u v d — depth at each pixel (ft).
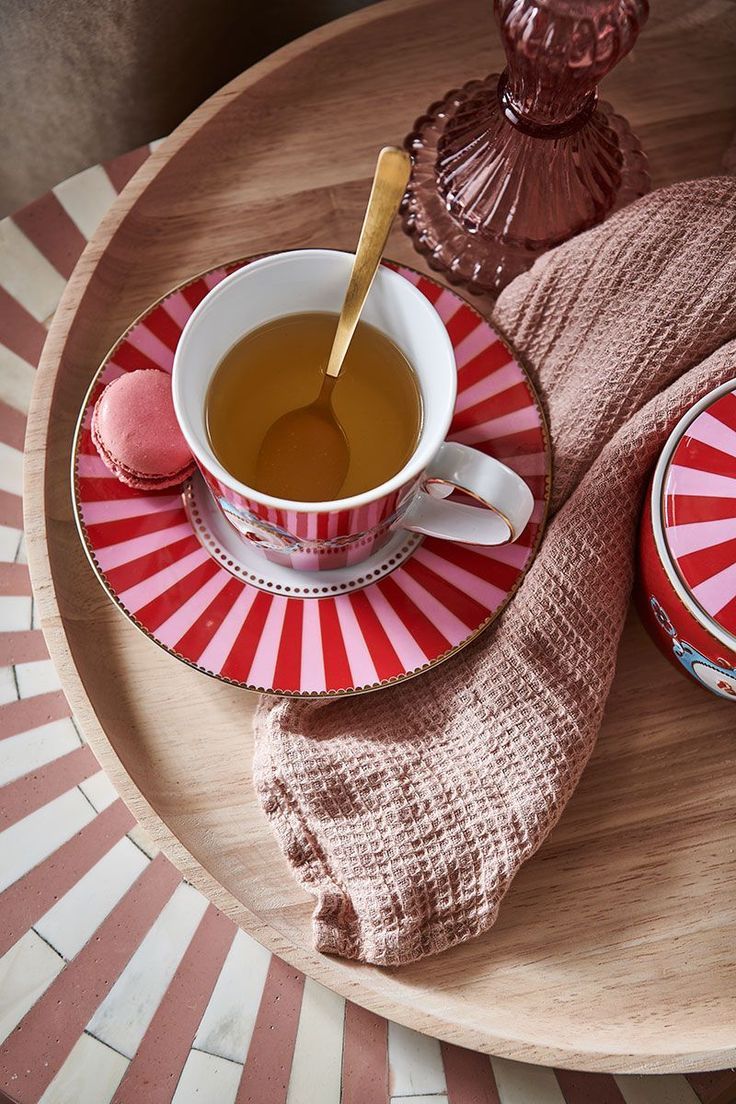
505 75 1.93
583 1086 1.98
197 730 1.83
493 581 1.83
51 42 2.30
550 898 1.79
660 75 2.11
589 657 1.79
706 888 1.79
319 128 2.07
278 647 1.80
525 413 1.88
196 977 2.01
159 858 2.07
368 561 1.85
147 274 2.01
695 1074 2.01
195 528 1.85
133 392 1.81
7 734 2.11
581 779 1.83
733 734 1.85
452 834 1.74
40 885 2.03
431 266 2.04
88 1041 1.96
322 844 1.77
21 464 2.25
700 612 1.67
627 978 1.76
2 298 2.29
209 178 2.04
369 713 1.81
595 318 1.89
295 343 1.82
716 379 1.80
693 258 1.86
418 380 1.80
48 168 2.62
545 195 2.01
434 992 1.74
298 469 1.80
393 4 2.10
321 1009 2.00
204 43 2.46
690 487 1.70
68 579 1.87
